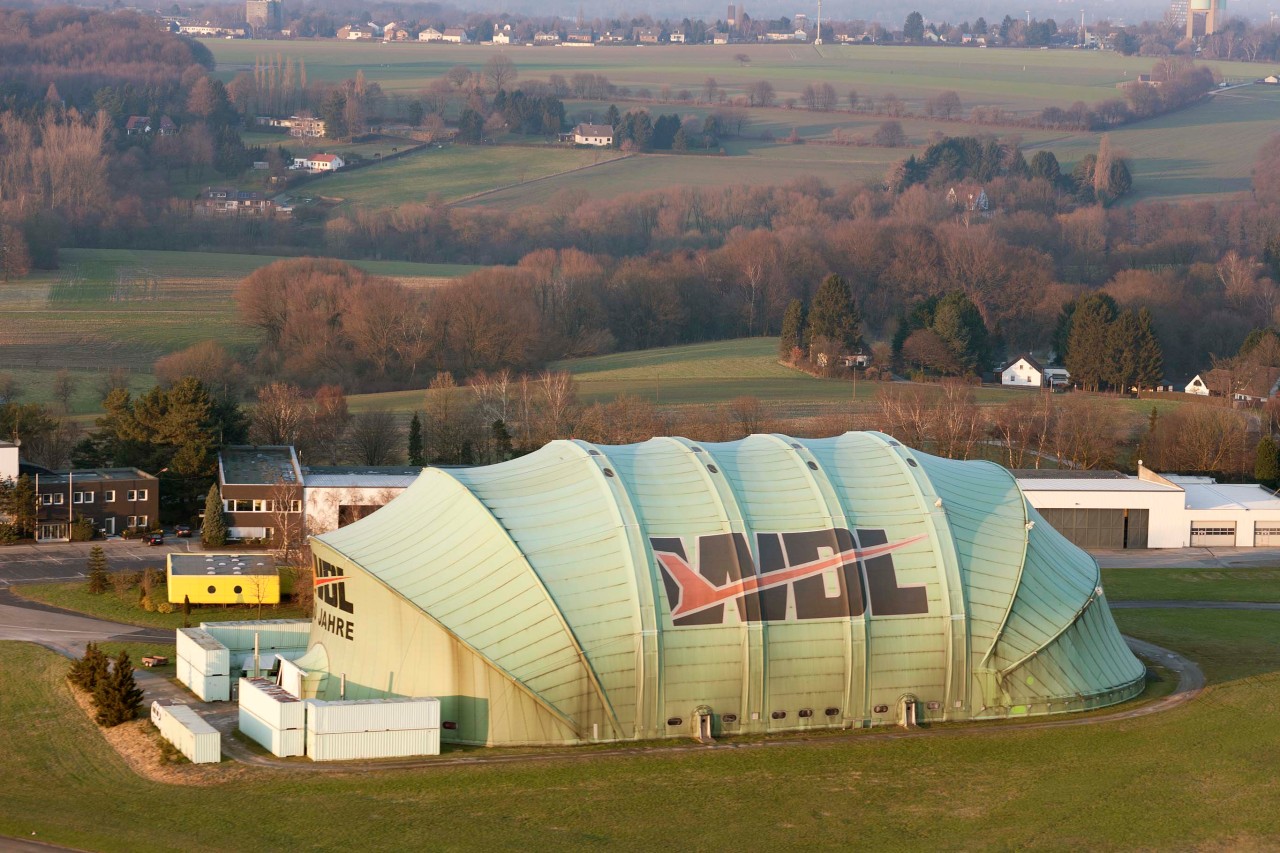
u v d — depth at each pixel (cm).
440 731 16212
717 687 16675
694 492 17600
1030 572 18238
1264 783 15762
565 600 16488
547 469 18162
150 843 13750
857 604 17075
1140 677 19012
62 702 18325
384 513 18438
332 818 14325
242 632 19388
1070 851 14025
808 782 15512
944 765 16088
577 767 15712
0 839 13838
